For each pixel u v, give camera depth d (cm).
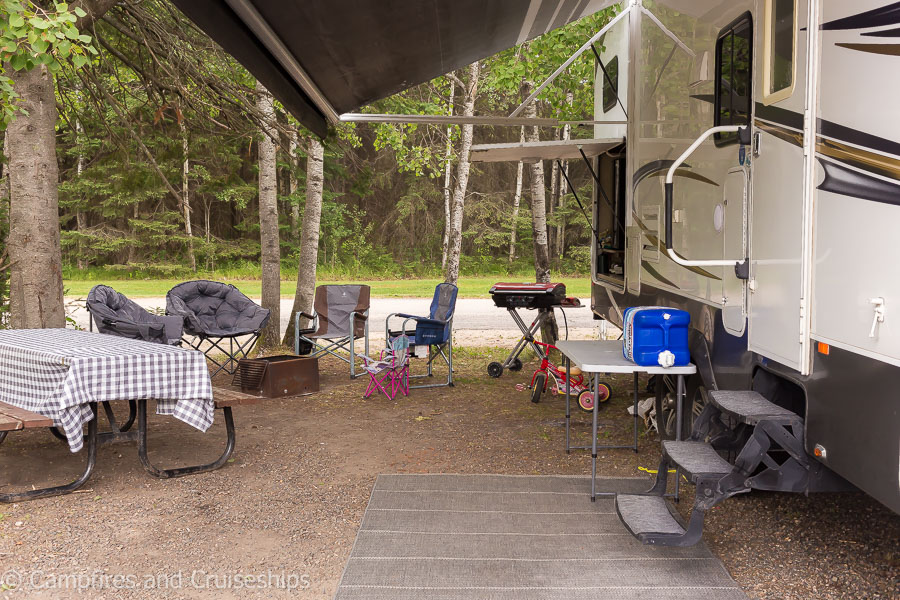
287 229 2680
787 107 296
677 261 331
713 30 385
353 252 2655
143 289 1828
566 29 820
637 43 553
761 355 323
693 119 416
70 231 2427
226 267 2562
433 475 436
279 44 409
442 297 738
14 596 286
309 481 427
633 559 319
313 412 603
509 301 667
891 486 232
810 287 280
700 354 402
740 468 292
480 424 563
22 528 354
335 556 325
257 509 381
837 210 262
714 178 380
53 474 436
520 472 444
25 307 527
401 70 541
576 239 2858
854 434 252
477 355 894
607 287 662
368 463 462
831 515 376
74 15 393
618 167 679
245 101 703
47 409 386
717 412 350
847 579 301
